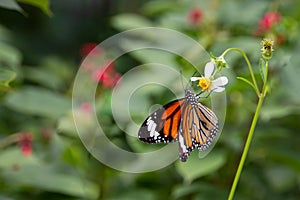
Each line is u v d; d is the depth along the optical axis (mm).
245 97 999
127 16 1159
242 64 1004
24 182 972
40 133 1111
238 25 1065
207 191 999
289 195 1098
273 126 1021
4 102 1067
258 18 1069
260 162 1066
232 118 1015
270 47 790
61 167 1009
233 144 997
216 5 1083
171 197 1051
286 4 1110
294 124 1033
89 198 1030
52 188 967
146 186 1062
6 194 1020
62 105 1062
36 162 1002
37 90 1081
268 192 1069
